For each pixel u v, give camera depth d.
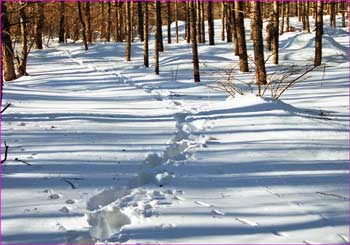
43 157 6.77
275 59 21.03
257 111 9.13
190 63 22.33
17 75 19.16
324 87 14.68
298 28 37.56
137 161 6.63
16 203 5.07
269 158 6.54
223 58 24.03
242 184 5.60
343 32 32.06
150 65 22.39
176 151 7.34
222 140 7.53
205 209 4.87
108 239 4.31
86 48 28.41
